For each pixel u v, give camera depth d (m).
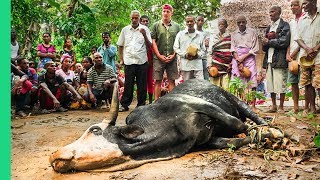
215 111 4.82
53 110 8.58
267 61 7.56
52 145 5.29
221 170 3.91
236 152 4.66
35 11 9.63
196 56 8.00
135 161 4.16
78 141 4.01
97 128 4.13
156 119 4.73
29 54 10.59
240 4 11.76
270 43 7.37
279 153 4.46
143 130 4.23
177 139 4.58
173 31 8.21
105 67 8.99
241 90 7.53
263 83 9.58
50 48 9.59
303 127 5.87
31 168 4.16
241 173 3.72
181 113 4.71
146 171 3.97
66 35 10.14
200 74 8.12
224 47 8.02
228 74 8.15
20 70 8.22
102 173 3.92
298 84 7.29
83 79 9.45
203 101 4.87
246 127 5.00
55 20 9.45
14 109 8.08
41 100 8.48
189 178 3.67
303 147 4.61
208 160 4.33
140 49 8.04
